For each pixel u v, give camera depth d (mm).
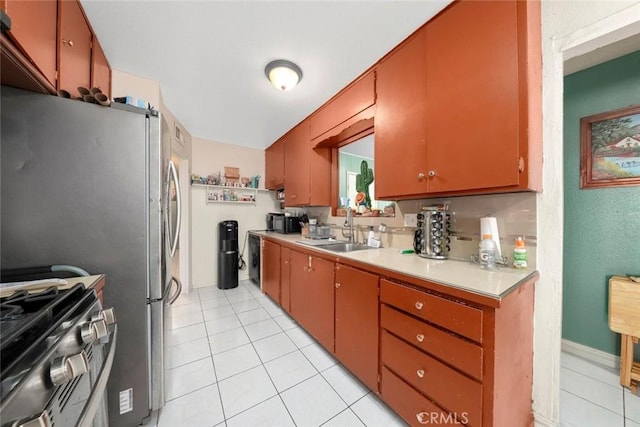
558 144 1092
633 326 1398
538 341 1146
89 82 1323
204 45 1485
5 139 900
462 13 1160
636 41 1425
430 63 1301
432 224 1471
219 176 3432
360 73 1794
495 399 834
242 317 2420
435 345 997
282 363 1678
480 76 1102
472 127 1130
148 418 1190
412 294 1093
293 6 1200
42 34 868
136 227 1113
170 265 1416
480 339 857
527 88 979
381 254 1623
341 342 1575
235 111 2469
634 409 1253
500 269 1182
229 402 1324
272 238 2793
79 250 1006
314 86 1975
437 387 993
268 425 1182
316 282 1876
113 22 1293
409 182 1427
